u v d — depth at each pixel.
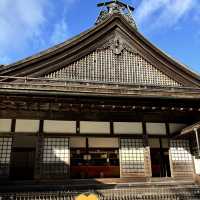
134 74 14.68
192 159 13.23
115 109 12.32
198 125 11.22
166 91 13.64
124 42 15.19
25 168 17.44
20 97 10.67
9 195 9.73
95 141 13.70
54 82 12.98
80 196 8.04
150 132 13.16
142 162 12.59
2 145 11.31
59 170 11.54
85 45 14.23
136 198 10.23
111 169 14.23
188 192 10.97
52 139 11.95
